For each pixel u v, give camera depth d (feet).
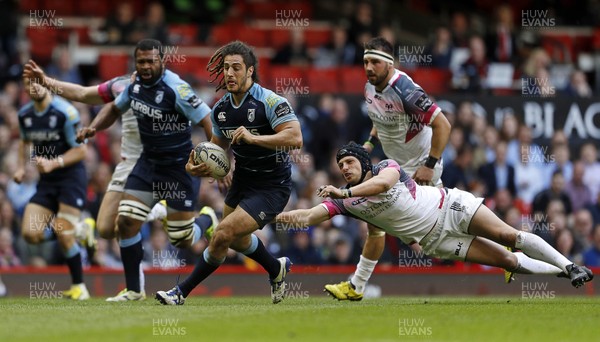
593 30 253.03
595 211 180.75
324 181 177.58
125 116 124.67
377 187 96.07
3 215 171.73
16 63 212.43
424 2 270.05
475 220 101.45
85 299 131.03
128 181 117.60
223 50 97.45
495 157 181.57
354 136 184.75
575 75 212.02
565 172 182.39
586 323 82.43
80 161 137.59
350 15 231.09
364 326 78.64
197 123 114.01
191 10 246.47
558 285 161.07
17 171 138.82
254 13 254.06
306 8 256.32
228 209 103.65
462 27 221.05
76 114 136.26
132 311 93.04
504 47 213.05
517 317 86.84
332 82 212.02
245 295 157.58
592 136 184.34
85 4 247.70
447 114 182.91
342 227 168.14
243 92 97.96
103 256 167.63
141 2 248.11
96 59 218.79
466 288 160.66
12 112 187.01
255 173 100.07
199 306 101.91
